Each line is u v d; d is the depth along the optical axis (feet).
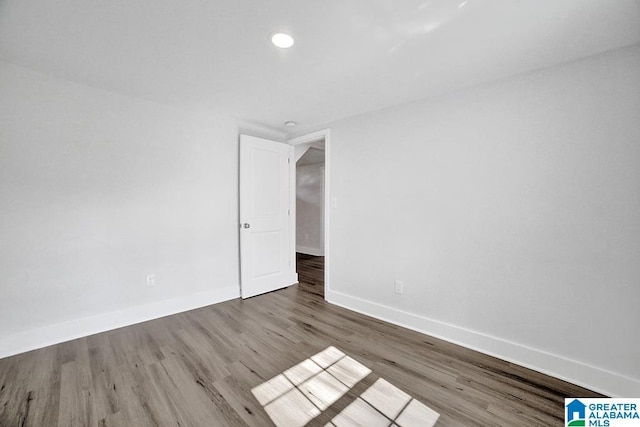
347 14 4.58
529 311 6.23
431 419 4.59
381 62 6.07
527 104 6.24
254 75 6.73
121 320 7.95
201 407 4.83
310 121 10.30
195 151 9.43
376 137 8.95
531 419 4.62
